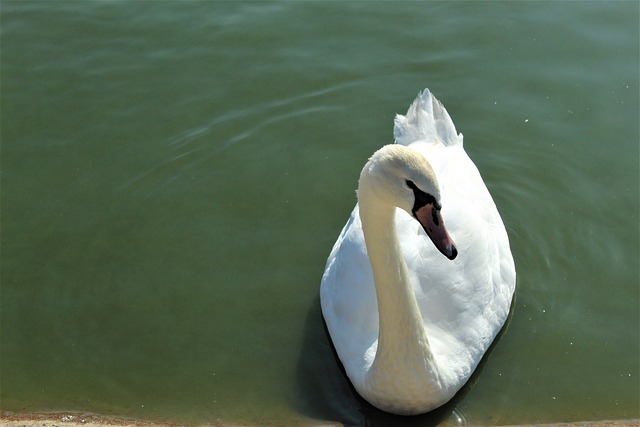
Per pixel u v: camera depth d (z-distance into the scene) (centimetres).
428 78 1088
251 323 841
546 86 1067
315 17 1177
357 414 757
